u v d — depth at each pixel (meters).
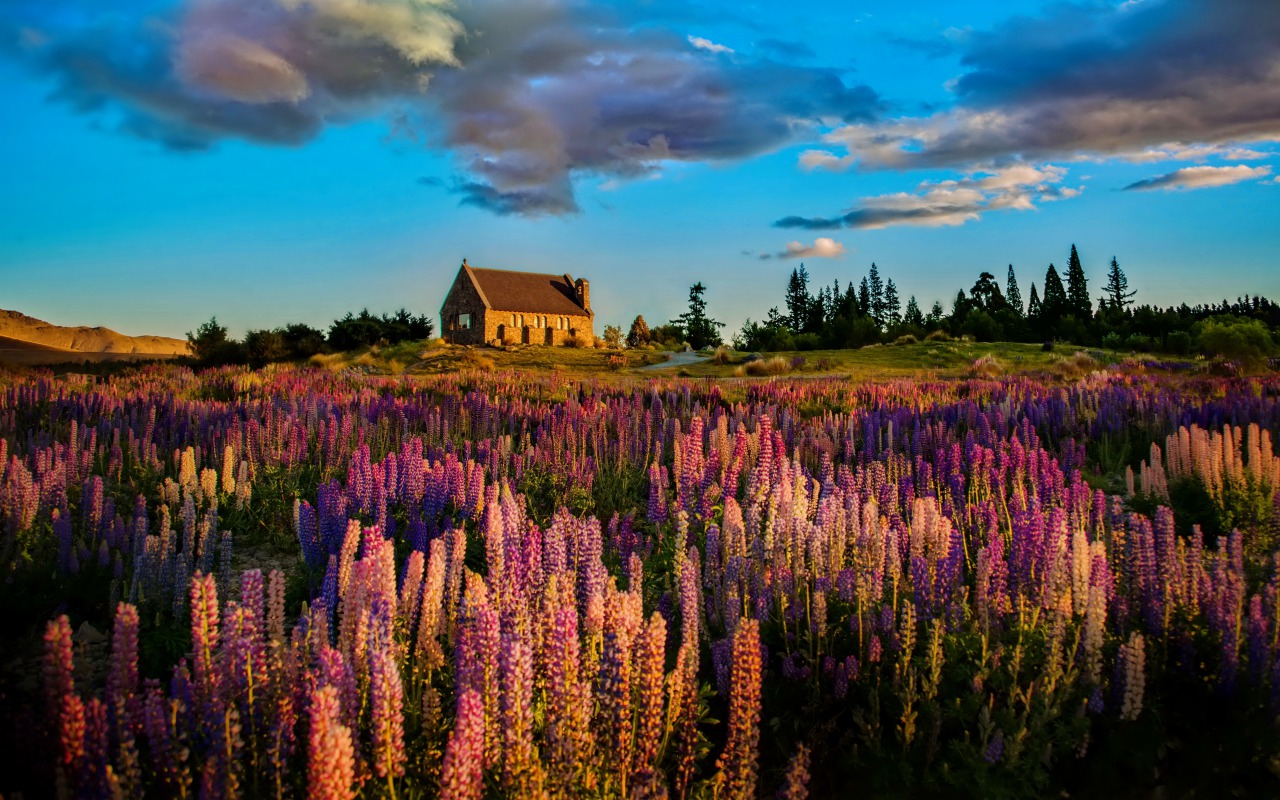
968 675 4.31
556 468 9.30
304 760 3.43
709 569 5.41
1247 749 4.08
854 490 7.46
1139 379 21.00
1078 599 4.82
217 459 9.17
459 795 2.86
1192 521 7.63
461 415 12.79
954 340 50.94
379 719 3.05
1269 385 17.39
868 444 10.45
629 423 11.78
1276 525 6.93
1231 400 12.95
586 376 29.38
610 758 3.54
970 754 3.95
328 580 4.50
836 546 5.50
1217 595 4.73
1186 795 3.99
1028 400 14.83
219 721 3.15
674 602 5.46
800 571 5.34
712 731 4.45
